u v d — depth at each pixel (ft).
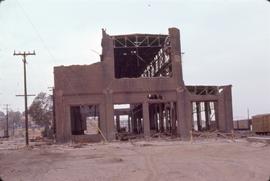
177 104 190.60
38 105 404.36
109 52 189.78
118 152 112.06
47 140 236.63
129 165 74.08
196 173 57.26
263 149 99.25
